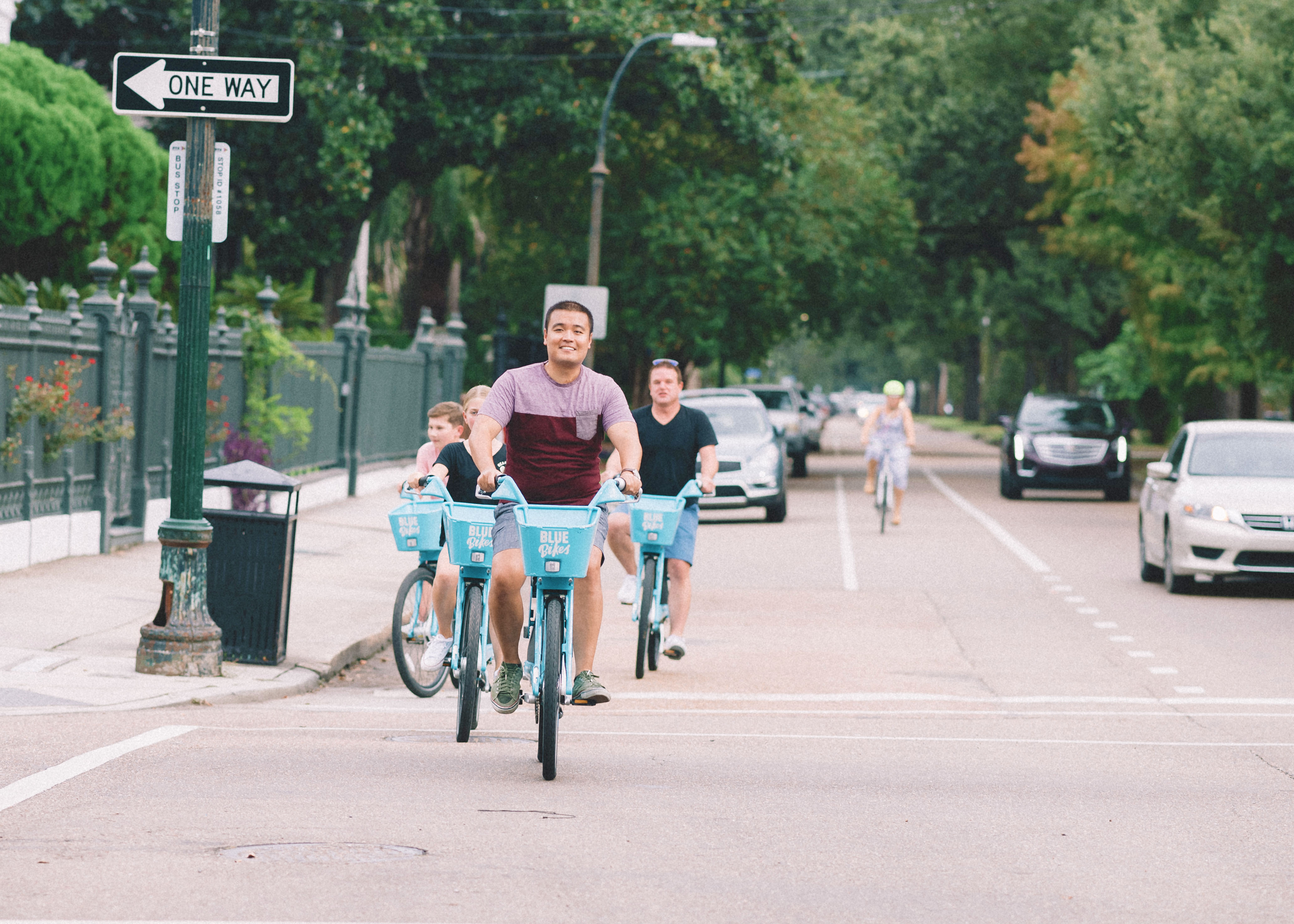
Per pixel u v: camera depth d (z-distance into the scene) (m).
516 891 13.28
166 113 25.36
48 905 12.51
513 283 108.62
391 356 68.88
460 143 75.62
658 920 12.52
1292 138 59.09
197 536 25.30
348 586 37.47
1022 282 142.88
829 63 124.12
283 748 19.77
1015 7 117.69
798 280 94.94
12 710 22.06
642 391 98.06
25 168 49.12
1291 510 39.47
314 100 69.88
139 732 20.62
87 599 31.56
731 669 28.91
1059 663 29.95
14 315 34.00
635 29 73.75
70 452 36.91
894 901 13.24
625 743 21.22
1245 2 63.16
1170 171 63.78
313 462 58.97
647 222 90.44
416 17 69.81
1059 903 13.27
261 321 49.97
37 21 73.12
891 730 22.78
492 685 20.47
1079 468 74.88
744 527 59.19
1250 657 30.80
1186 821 16.56
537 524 17.44
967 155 120.56
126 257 53.72
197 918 12.25
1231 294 67.62
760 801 17.27
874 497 77.50
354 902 12.80
